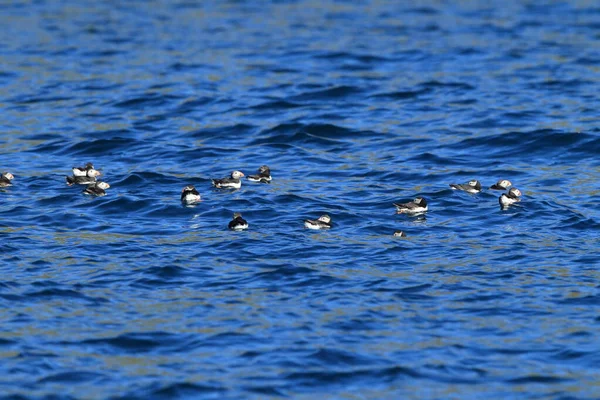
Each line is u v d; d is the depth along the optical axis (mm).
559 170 45031
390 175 44375
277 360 26844
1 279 31656
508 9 84125
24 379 25828
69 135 51031
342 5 86875
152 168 45719
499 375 26297
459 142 49406
